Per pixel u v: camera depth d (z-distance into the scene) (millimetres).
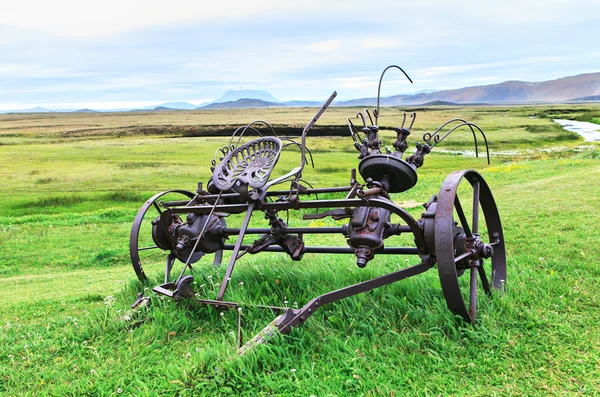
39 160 48750
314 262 6871
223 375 3777
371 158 4969
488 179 17156
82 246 13086
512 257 6648
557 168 18016
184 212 5719
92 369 4129
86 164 44500
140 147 63844
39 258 11836
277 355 4121
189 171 38188
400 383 3650
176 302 5215
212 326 4992
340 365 3984
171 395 3693
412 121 5215
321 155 46312
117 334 4926
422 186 18906
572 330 4234
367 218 4848
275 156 5379
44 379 4125
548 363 3801
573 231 7766
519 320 4562
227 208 5504
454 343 4121
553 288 5246
